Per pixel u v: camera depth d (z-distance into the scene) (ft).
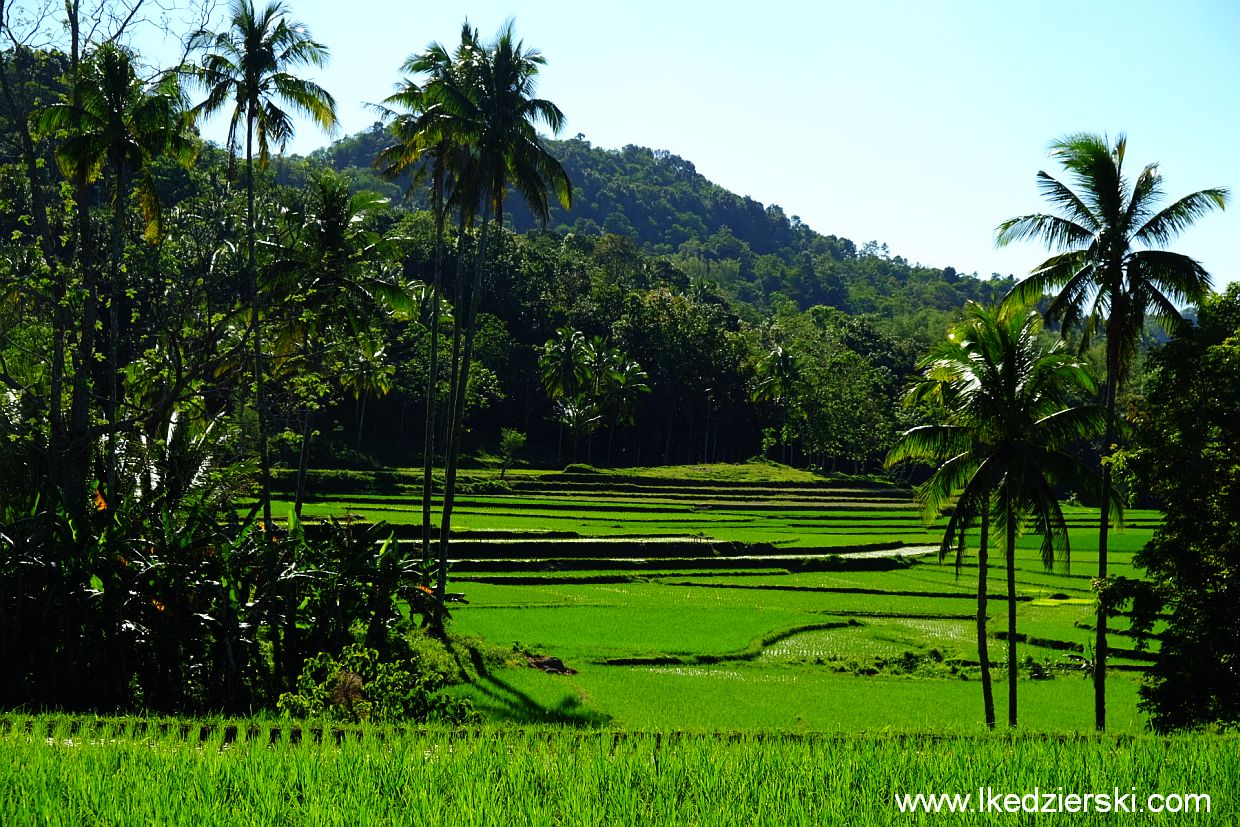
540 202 116.98
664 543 197.67
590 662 108.47
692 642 119.85
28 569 73.36
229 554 77.46
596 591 160.56
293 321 104.53
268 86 101.35
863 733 52.80
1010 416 78.74
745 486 321.52
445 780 37.06
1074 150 85.56
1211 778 39.45
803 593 170.81
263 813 32.89
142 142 89.81
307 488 232.94
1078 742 47.14
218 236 99.60
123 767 37.29
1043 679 111.96
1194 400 74.08
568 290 416.46
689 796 36.37
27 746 40.65
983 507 80.79
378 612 88.02
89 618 72.95
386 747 41.93
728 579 183.73
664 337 384.27
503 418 364.58
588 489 290.35
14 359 88.58
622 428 386.93
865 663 115.65
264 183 118.21
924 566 211.20
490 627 122.52
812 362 391.45
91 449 84.17
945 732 53.52
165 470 86.12
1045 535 79.25
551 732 48.47
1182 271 83.20
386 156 120.47
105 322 106.11
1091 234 86.02
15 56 85.56
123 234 95.50
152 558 74.02
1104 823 34.40
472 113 110.11
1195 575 73.77
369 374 166.91
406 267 344.49
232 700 74.79
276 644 80.33
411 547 168.55
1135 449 78.18
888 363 476.54
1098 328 90.74
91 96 84.43
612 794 35.70
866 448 375.25
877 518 282.15
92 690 72.59
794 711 89.04
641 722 80.94
